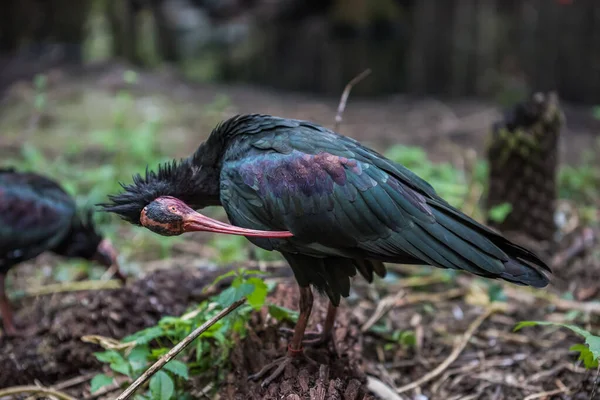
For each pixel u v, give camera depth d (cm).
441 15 983
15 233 429
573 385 371
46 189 452
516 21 962
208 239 565
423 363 396
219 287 407
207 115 855
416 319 432
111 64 1041
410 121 877
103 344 368
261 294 317
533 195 516
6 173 455
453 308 450
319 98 1008
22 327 429
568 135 827
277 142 314
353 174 303
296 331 328
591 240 534
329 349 351
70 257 463
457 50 988
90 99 880
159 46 1109
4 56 1051
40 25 1072
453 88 1001
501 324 432
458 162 721
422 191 312
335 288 319
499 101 955
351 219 301
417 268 492
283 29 1044
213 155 330
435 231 299
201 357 356
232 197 316
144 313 396
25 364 386
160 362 305
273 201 306
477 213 562
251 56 1066
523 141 505
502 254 296
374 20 989
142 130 720
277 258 480
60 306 439
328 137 317
